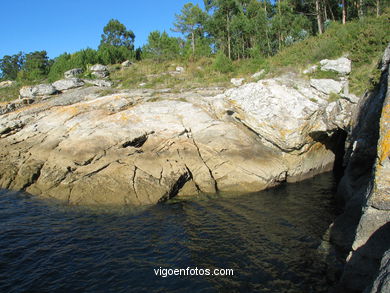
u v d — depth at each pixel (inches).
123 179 530.6
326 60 671.1
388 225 218.7
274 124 591.5
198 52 1453.0
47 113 730.2
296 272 302.5
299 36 1187.3
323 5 1284.4
